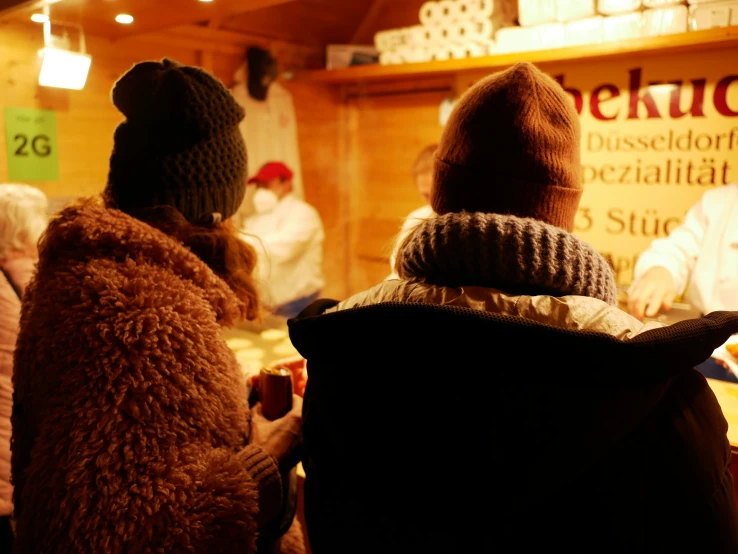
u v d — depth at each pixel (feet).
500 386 1.83
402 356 1.95
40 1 6.07
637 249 8.90
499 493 1.88
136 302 2.30
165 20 7.85
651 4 7.36
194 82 2.88
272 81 11.41
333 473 2.27
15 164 8.84
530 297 1.93
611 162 8.96
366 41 12.64
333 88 12.86
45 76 7.35
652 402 1.80
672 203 8.48
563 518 1.89
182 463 2.23
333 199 13.26
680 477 1.84
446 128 2.42
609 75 8.71
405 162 12.11
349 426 2.15
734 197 6.71
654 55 8.16
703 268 6.82
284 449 2.93
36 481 2.14
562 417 1.78
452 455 1.93
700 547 1.85
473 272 1.98
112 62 9.58
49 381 2.25
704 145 8.02
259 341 6.03
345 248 13.58
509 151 2.19
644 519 1.84
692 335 1.75
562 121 2.25
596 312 1.87
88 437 2.12
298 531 3.51
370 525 2.18
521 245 1.92
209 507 2.20
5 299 4.88
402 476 2.05
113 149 3.03
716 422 1.95
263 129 11.59
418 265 2.11
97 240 2.47
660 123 8.37
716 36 6.81
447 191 2.36
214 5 6.89
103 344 2.23
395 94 11.97
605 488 1.85
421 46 9.98
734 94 7.64
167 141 2.86
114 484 2.09
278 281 10.99
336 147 13.14
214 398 2.38
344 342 2.05
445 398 1.91
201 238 2.87
